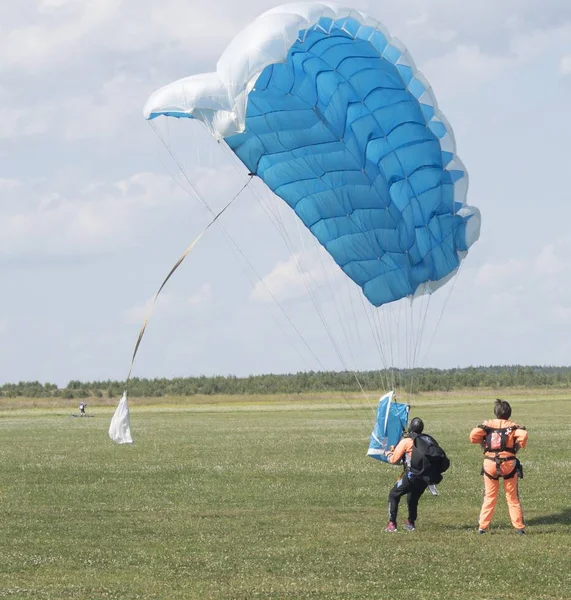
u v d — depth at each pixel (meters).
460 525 39.22
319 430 107.25
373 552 32.97
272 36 40.09
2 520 42.31
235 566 31.28
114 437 40.66
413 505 37.69
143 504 48.19
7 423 146.88
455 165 47.34
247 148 44.88
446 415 138.75
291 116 43.78
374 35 45.78
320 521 40.94
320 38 43.31
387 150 44.25
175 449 81.12
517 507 36.59
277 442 87.25
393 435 42.91
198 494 51.44
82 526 40.28
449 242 47.22
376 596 26.67
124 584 28.72
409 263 46.22
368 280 47.28
